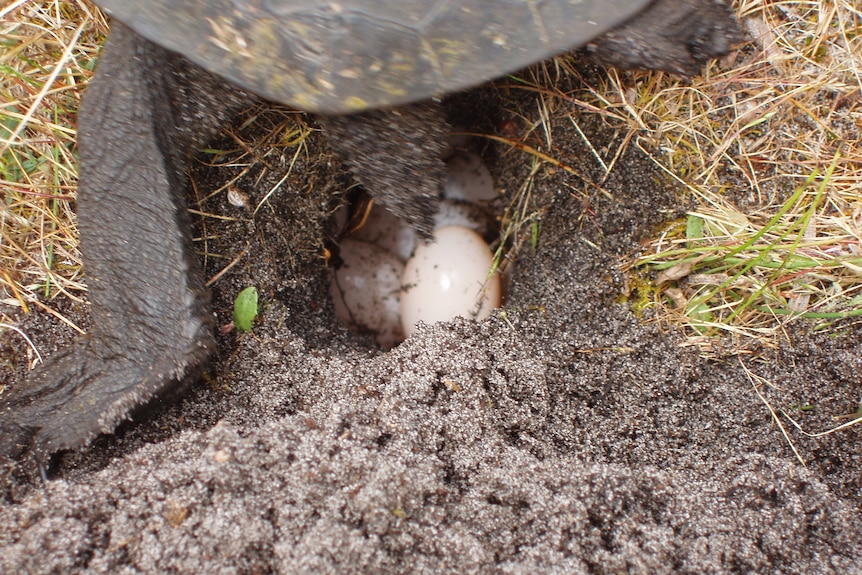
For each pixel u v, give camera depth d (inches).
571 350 8.3
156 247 7.6
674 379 8.1
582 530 6.9
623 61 7.9
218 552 6.7
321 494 6.9
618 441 7.9
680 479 7.5
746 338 8.2
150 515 6.8
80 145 7.6
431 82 7.1
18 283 8.2
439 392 7.8
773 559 7.1
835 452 7.9
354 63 7.0
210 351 7.7
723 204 8.4
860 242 8.2
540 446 7.8
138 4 7.2
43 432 7.5
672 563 6.9
